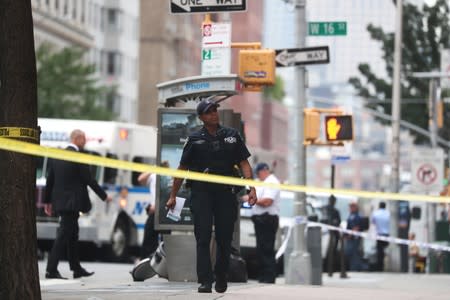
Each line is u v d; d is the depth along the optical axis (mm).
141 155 51688
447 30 95438
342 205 65000
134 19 160500
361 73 99312
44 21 125625
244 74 33781
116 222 50594
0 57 18438
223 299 22266
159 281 29875
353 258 56906
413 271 68312
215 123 23297
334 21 39344
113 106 151500
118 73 152750
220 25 31031
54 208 31609
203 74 31031
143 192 51969
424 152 58406
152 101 172625
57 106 101438
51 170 31875
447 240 66750
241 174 24219
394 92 70125
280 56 37531
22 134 18281
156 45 173125
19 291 18219
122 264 46062
